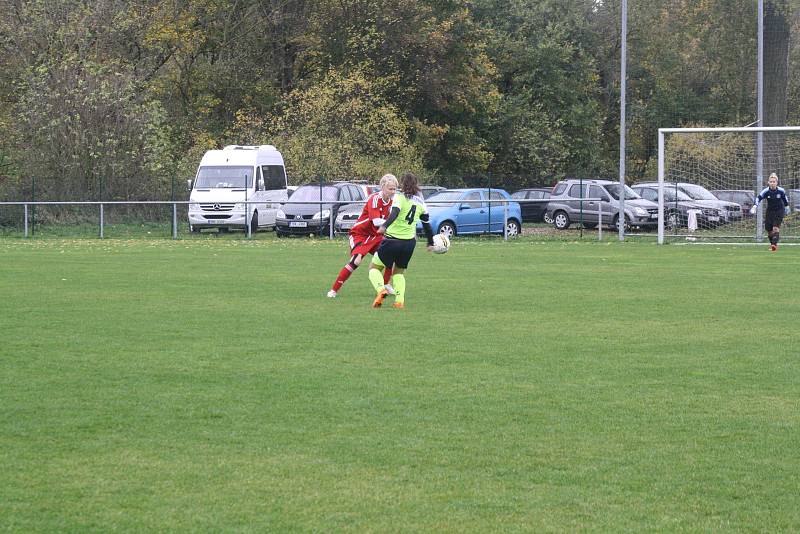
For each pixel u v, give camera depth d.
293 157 100.31
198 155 103.88
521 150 131.62
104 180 89.19
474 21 138.50
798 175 85.12
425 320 30.89
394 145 107.06
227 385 21.27
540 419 18.48
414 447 16.66
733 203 86.38
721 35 134.25
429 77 121.88
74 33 98.19
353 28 120.19
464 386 21.22
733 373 22.69
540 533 12.82
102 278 44.34
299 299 36.31
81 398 20.05
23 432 17.52
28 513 13.52
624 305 34.75
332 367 23.22
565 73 139.50
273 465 15.66
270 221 87.19
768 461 15.91
